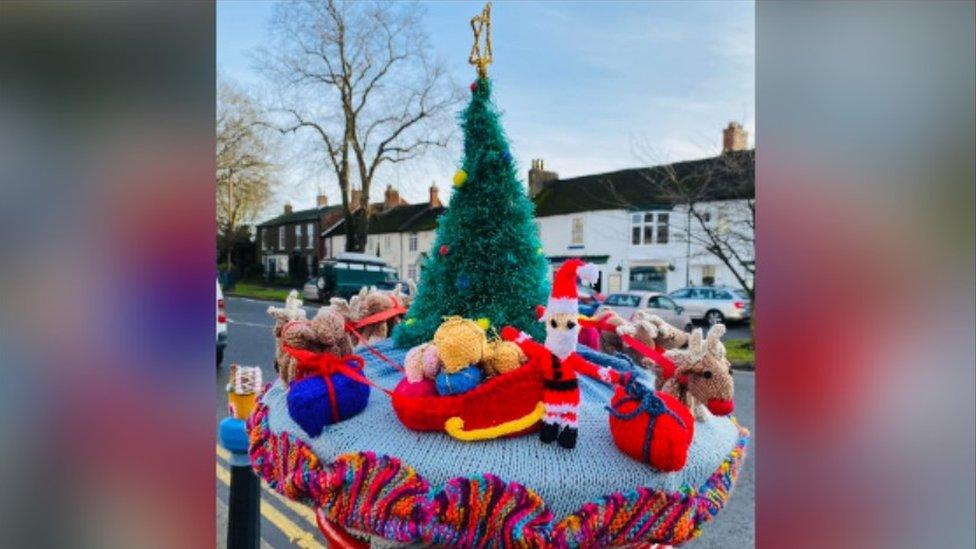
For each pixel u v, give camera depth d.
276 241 27.09
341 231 25.66
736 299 12.92
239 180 16.98
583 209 18.48
